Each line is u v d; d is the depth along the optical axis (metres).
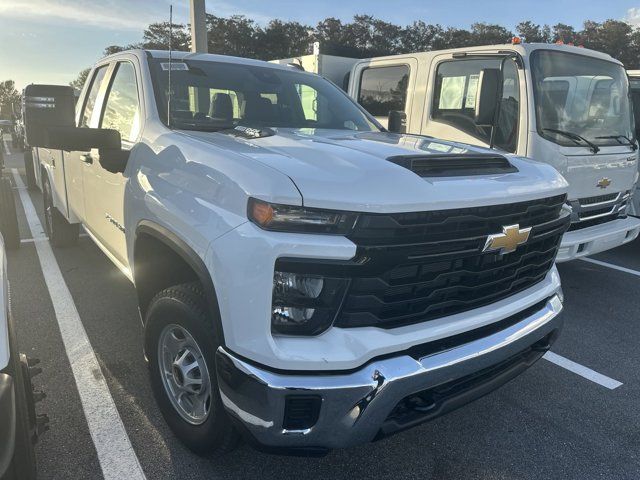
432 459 2.74
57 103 3.29
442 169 2.29
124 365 3.52
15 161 18.50
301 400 1.95
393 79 6.49
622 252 7.11
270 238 1.91
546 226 2.54
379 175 2.04
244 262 1.95
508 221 2.31
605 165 5.13
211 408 2.37
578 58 5.35
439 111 5.89
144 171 2.78
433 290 2.14
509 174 2.46
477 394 2.33
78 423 2.90
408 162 2.23
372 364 1.99
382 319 2.04
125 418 2.95
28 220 8.02
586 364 3.87
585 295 5.38
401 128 4.22
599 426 3.08
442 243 2.06
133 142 3.15
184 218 2.27
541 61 4.99
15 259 5.85
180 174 2.44
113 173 3.20
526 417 3.14
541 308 2.70
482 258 2.24
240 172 2.10
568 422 3.11
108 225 3.58
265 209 1.93
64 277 5.26
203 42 7.04
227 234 2.02
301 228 1.91
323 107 3.77
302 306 1.94
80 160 4.15
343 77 8.13
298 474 2.58
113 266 5.64
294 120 3.53
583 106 5.34
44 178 6.11
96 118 4.12
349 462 2.69
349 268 1.91
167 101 3.17
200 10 6.92
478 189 2.17
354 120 3.78
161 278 2.88
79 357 3.63
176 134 2.76
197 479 2.51
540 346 2.77
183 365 2.53
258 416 1.99
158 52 3.57
